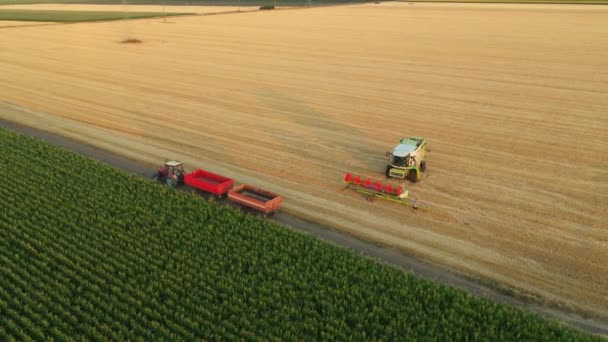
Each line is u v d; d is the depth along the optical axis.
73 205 25.88
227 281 20.30
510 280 21.58
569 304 20.09
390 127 42.41
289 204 28.33
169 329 17.84
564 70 65.88
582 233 25.52
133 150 36.25
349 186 30.48
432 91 55.03
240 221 25.36
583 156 35.91
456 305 19.09
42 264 20.64
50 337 16.95
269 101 50.28
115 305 18.75
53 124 42.00
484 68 67.62
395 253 23.48
